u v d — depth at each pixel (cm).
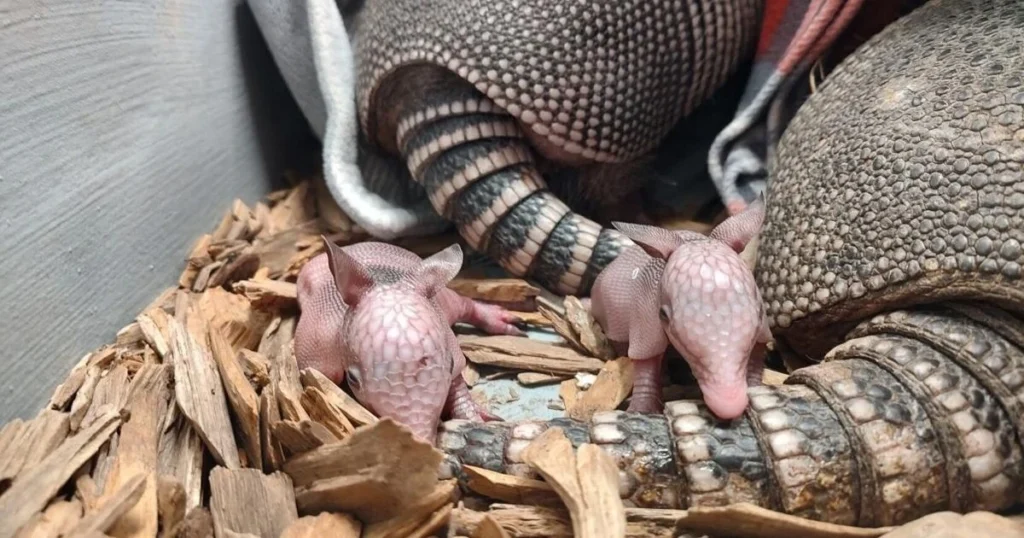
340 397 20
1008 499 17
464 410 22
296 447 19
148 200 27
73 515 17
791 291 23
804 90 30
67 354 22
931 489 17
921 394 18
